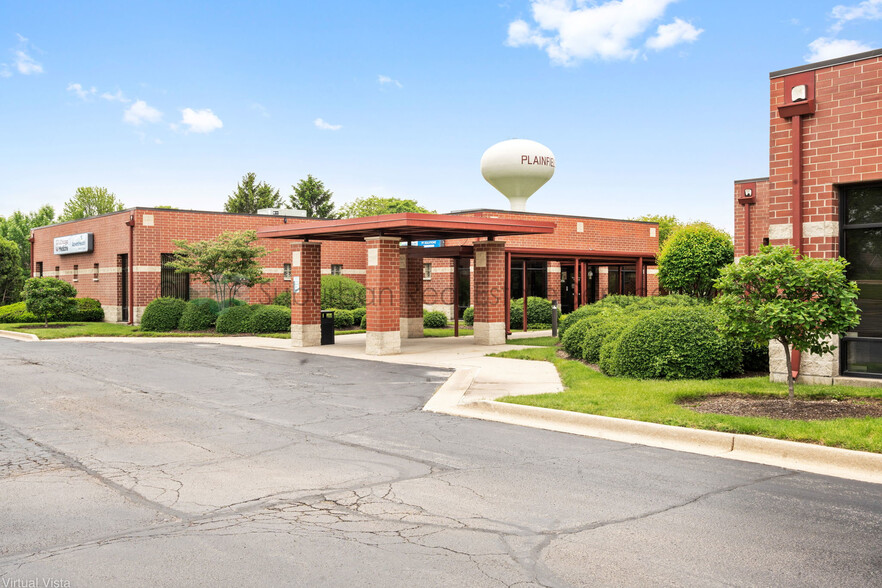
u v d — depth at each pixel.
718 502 6.04
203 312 27.17
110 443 8.55
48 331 26.91
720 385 11.16
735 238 25.80
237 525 5.54
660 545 5.05
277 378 14.21
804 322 9.16
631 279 37.81
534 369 15.03
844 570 4.60
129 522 5.64
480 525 5.50
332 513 5.82
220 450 8.16
